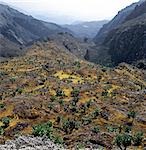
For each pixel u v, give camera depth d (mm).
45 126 67125
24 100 94000
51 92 117312
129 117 85625
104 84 141500
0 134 69812
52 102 96500
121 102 106438
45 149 40125
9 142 42500
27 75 167625
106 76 178625
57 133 69688
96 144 56594
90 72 177125
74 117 86125
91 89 122000
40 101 95250
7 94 125062
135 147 56938
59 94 112375
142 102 109250
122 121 83188
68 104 97000
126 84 160375
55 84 131000
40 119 82312
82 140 58344
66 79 151500
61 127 75125
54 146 42375
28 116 83062
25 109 86062
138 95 122875
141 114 89875
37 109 87688
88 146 53625
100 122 81562
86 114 88750
